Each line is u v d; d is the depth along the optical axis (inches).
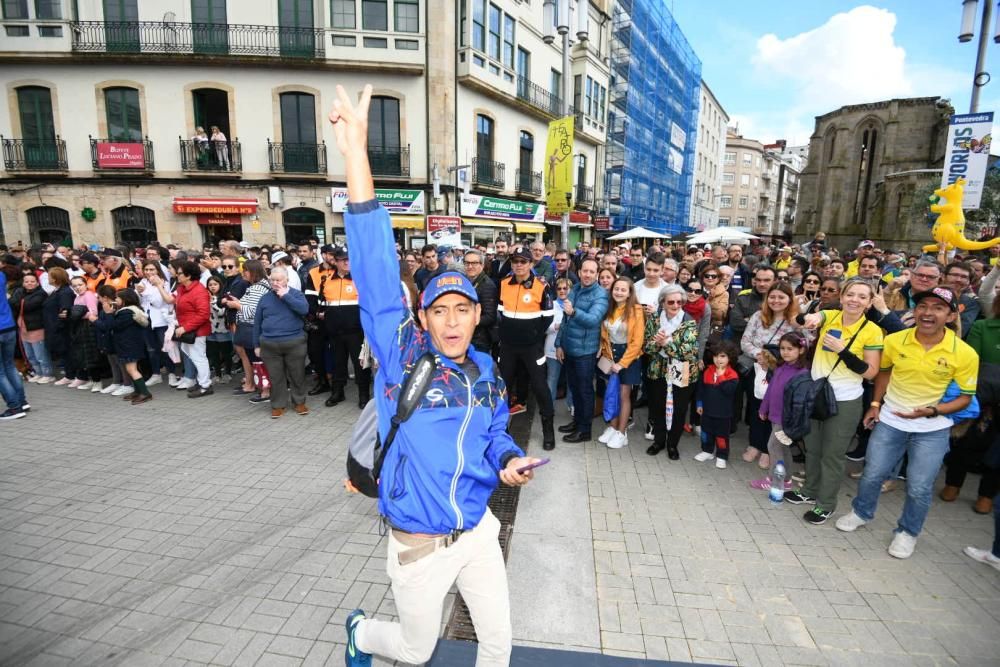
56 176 645.3
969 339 162.4
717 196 2276.1
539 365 195.5
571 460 188.9
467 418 67.0
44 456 189.8
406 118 685.3
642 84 1171.3
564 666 95.7
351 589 116.6
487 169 789.2
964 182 348.8
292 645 100.6
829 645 102.1
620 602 113.8
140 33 622.2
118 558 128.1
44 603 112.3
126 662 96.3
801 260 261.3
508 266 300.7
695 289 195.2
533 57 870.4
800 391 145.9
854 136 1779.0
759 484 169.3
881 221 1358.3
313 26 642.2
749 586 119.6
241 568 124.1
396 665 96.5
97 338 273.0
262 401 255.4
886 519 151.6
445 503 65.8
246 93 650.2
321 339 267.0
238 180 657.6
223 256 301.9
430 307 68.3
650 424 210.5
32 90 642.2
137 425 223.0
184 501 156.4
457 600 115.9
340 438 207.9
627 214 1198.9
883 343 137.6
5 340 227.3
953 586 120.3
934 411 124.8
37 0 613.0
